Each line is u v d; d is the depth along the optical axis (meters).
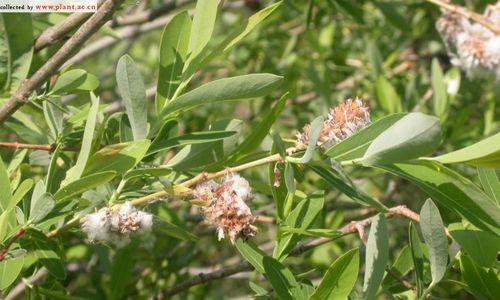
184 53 0.31
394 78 0.62
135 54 0.75
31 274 0.36
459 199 0.28
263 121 0.32
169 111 0.30
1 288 0.30
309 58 0.61
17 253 0.30
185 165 0.32
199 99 0.30
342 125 0.30
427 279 0.32
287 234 0.32
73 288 0.51
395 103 0.53
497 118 0.58
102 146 0.35
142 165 0.32
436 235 0.30
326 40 0.62
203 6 0.30
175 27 0.30
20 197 0.29
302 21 0.64
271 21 0.63
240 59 0.64
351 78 0.64
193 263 0.61
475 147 0.27
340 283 0.29
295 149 0.31
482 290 0.31
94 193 0.31
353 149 0.29
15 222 0.31
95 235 0.30
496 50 0.45
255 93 0.29
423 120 0.27
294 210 0.32
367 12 0.66
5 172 0.30
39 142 0.37
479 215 0.28
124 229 0.30
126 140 0.32
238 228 0.29
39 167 0.43
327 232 0.32
